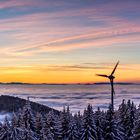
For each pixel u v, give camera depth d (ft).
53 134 176.45
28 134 152.15
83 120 169.07
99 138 170.91
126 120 188.24
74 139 173.27
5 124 150.30
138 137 164.55
